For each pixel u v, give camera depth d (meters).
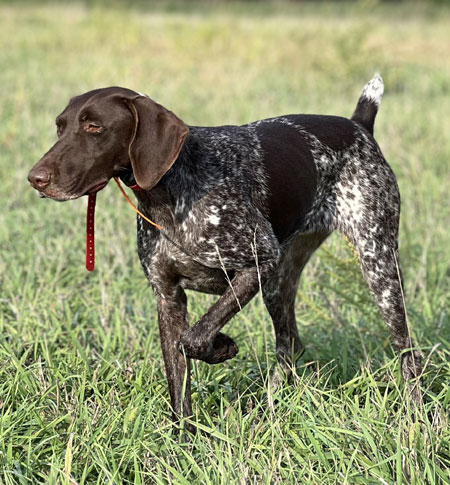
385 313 5.81
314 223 5.88
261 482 4.35
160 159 4.66
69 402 5.18
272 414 4.73
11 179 10.07
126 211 8.91
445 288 7.37
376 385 5.02
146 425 4.92
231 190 5.13
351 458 4.31
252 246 5.13
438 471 4.27
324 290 6.99
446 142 12.01
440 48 24.03
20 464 4.58
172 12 40.25
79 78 17.92
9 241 8.27
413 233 8.38
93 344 6.29
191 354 4.95
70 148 4.67
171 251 5.13
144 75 18.20
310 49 21.78
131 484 4.51
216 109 14.34
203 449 4.59
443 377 5.61
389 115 13.83
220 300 5.07
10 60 20.64
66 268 7.67
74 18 29.98
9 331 6.36
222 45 22.80
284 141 5.60
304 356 6.15
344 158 5.84
